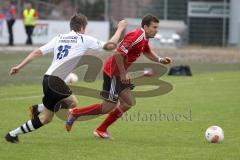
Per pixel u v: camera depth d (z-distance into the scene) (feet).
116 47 108.68
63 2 527.81
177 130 127.03
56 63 106.22
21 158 96.53
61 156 98.37
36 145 107.86
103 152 102.22
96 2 526.57
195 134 122.01
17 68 104.68
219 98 187.32
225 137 118.21
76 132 123.24
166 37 509.35
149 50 118.62
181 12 543.39
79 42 106.83
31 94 192.34
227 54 444.14
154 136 119.55
